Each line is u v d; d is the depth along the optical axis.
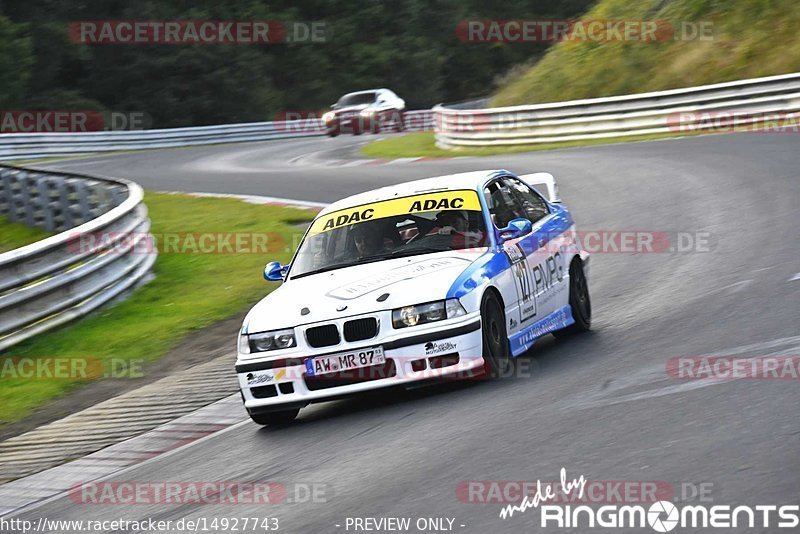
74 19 153.50
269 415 22.94
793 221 37.31
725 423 16.27
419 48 191.12
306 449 19.91
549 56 103.19
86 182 52.47
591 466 15.27
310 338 21.92
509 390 21.36
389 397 23.44
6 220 59.38
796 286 26.78
